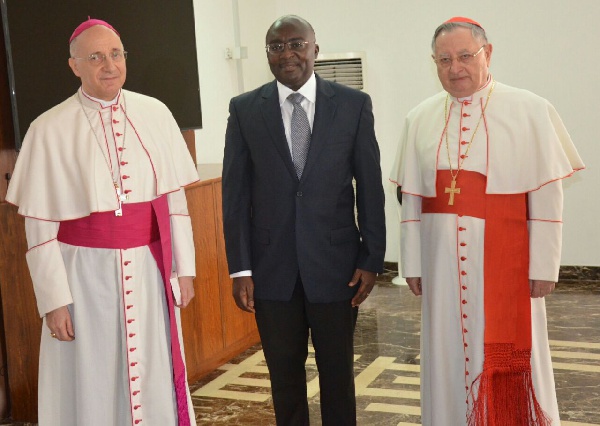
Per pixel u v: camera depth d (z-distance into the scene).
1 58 4.01
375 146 3.09
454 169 2.89
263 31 7.01
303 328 3.18
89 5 4.33
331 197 3.05
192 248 2.91
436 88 6.89
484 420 2.84
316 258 3.05
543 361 2.95
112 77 2.69
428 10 6.82
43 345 2.79
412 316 5.84
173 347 2.81
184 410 2.84
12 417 4.24
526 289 2.88
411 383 4.48
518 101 2.86
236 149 3.14
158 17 4.80
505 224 2.85
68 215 2.70
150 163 2.79
